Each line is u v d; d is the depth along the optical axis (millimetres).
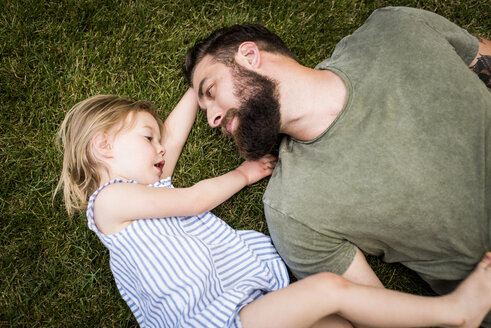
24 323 1583
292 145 1529
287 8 1919
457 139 1288
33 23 1793
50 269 1639
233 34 1495
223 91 1423
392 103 1333
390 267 1691
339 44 1599
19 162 1699
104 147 1517
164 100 1807
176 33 1861
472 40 1496
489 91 1496
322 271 1410
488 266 1233
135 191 1417
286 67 1442
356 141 1344
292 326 1220
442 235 1294
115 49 1826
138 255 1397
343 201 1324
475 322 1222
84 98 1787
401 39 1395
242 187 1653
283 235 1416
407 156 1292
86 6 1828
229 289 1475
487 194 1278
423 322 1227
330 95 1401
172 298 1363
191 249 1421
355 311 1233
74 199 1587
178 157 1746
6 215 1662
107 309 1636
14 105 1745
